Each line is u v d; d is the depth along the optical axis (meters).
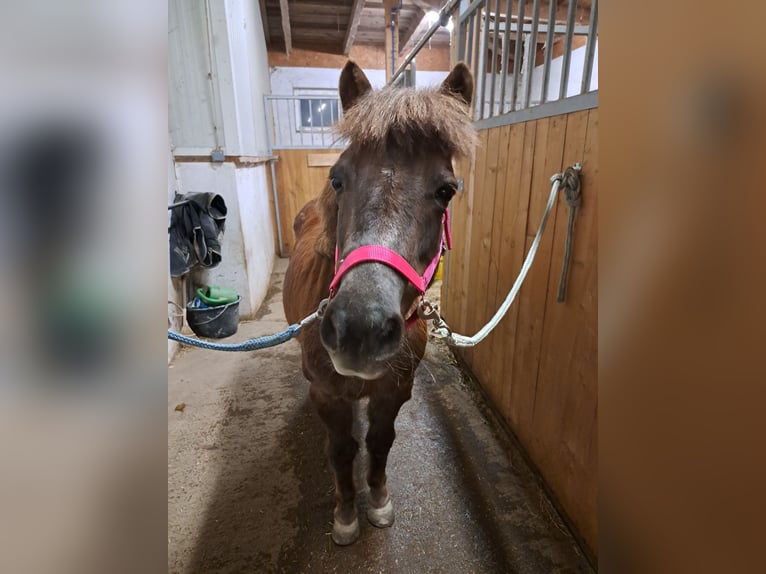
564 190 1.17
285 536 1.24
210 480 1.44
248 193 3.08
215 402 1.90
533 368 1.45
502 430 1.70
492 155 1.70
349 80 0.96
